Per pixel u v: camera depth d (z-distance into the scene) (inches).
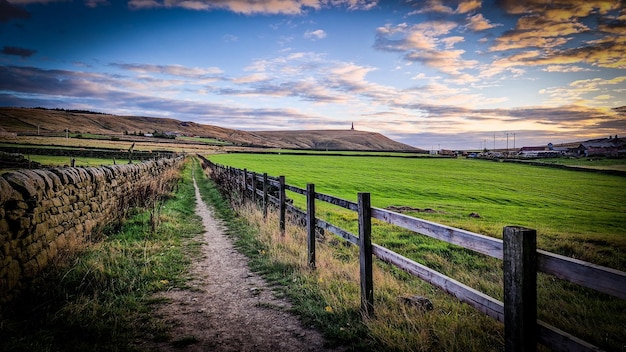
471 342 128.9
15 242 155.5
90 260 203.5
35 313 144.5
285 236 289.9
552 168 3097.9
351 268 225.6
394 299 173.0
